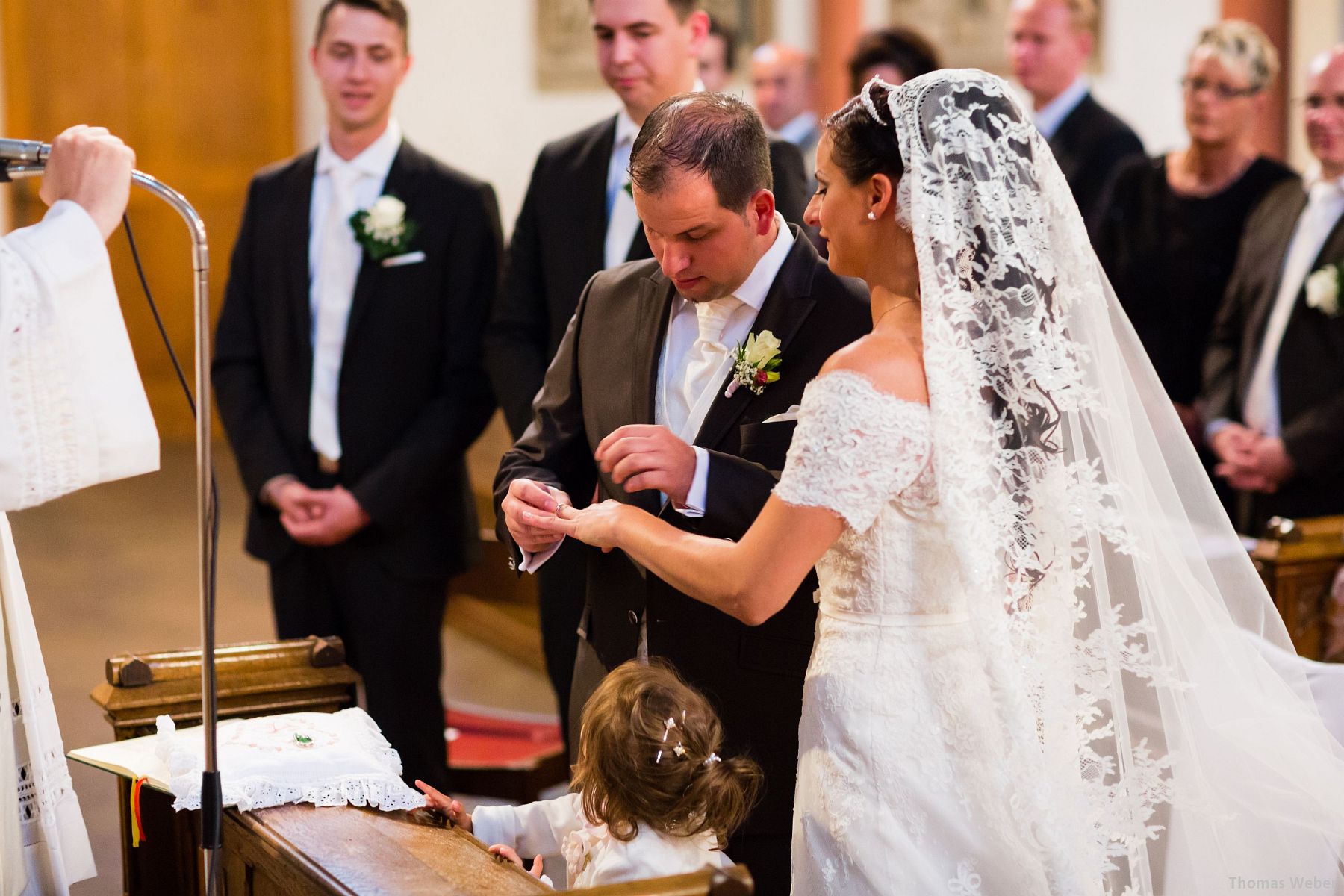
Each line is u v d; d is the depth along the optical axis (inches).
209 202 385.4
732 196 89.7
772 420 93.5
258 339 154.5
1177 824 83.2
